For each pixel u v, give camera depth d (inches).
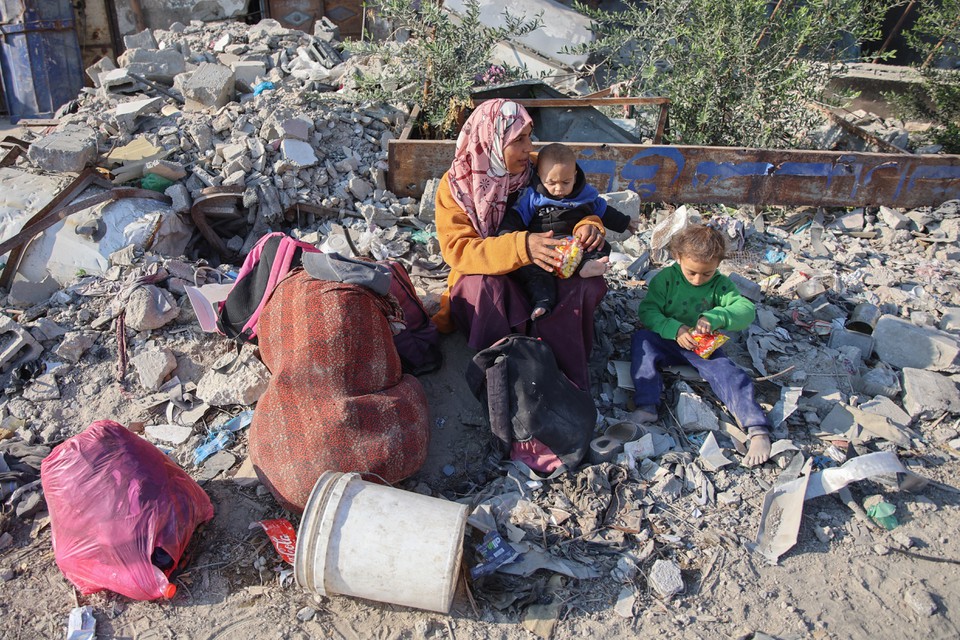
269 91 217.9
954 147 244.2
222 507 116.3
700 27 219.6
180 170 181.2
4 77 358.9
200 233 181.8
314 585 97.9
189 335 145.8
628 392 135.0
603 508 114.0
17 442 126.3
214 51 275.7
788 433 128.8
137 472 102.8
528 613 101.7
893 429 128.2
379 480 108.5
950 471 124.3
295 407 111.1
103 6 363.3
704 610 102.4
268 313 124.7
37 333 142.6
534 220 128.0
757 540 111.7
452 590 96.4
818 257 181.0
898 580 107.1
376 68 241.6
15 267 159.3
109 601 102.6
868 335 149.1
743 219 194.7
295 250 129.6
